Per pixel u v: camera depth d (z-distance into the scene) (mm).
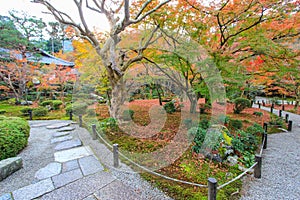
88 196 1985
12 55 7848
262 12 3471
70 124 5445
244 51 4023
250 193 2148
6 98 10008
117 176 2416
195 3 3725
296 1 3236
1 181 2234
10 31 8000
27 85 9281
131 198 1976
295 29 3738
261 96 13242
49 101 8562
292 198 2051
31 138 4059
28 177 2352
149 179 2369
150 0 3746
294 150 3607
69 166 2682
